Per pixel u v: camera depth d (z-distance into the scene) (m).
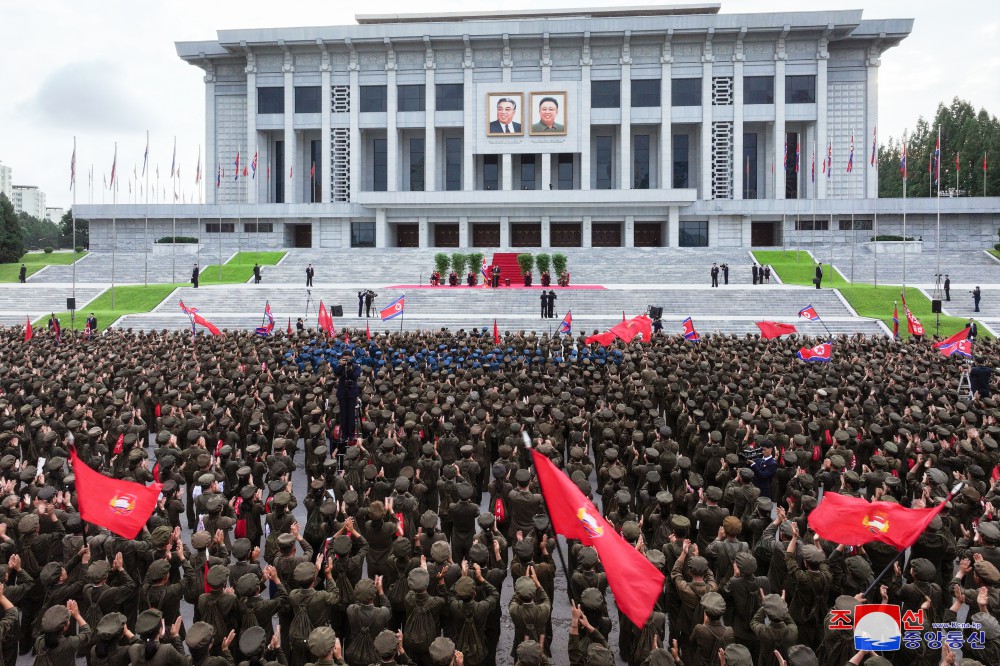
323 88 68.88
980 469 9.86
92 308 39.50
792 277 47.25
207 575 6.54
